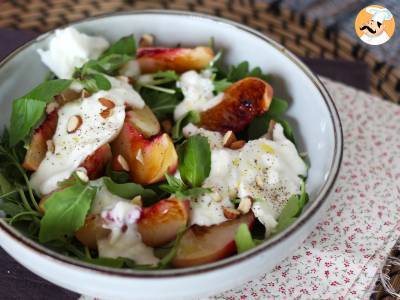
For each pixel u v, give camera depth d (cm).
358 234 34
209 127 35
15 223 29
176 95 36
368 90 43
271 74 37
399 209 35
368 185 36
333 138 31
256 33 37
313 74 34
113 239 28
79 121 32
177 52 37
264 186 32
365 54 47
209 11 49
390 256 33
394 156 38
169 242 30
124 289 25
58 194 28
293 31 48
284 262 32
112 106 33
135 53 37
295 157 33
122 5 49
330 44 47
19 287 30
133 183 31
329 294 31
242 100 35
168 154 31
